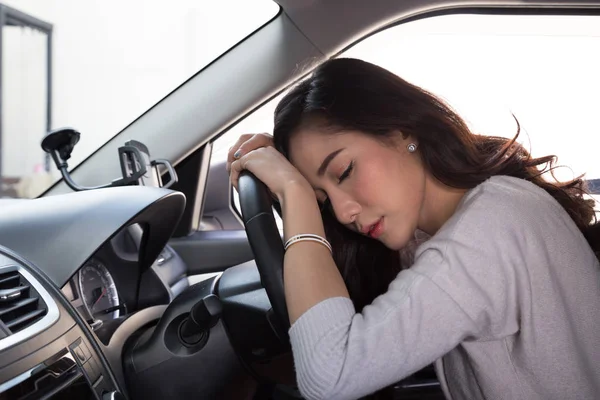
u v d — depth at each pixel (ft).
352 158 2.87
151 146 6.50
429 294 2.50
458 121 3.03
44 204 3.52
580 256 2.77
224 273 3.69
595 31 6.62
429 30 6.59
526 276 2.55
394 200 2.89
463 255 2.54
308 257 2.68
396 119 2.88
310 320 2.56
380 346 2.46
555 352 2.57
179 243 6.78
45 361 2.53
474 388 2.96
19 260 2.91
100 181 6.37
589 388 2.62
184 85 6.57
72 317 2.91
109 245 4.71
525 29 6.62
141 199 3.56
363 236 3.63
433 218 3.12
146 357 3.43
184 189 6.89
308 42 6.41
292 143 3.05
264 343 3.34
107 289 4.68
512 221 2.62
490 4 6.33
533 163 3.15
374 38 6.58
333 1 6.25
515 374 2.65
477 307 2.50
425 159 2.96
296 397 4.51
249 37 6.54
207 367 3.43
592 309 2.73
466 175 2.92
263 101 6.54
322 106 2.89
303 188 2.87
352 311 2.63
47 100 12.66
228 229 7.86
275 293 2.69
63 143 4.76
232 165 3.16
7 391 2.27
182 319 3.45
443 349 2.51
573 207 3.08
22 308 2.68
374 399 3.83
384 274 3.69
